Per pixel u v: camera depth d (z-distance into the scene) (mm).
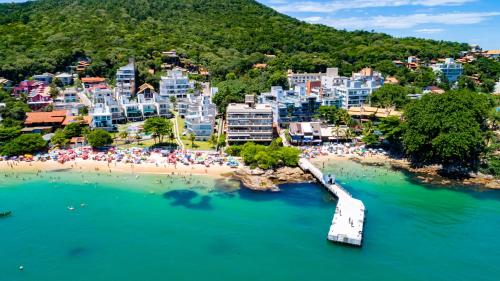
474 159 179125
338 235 118000
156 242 119562
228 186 160750
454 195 153750
